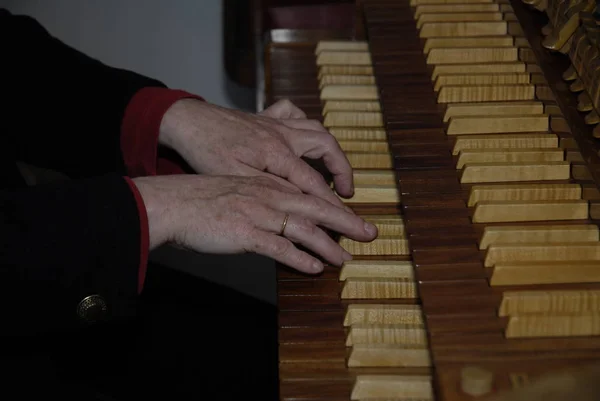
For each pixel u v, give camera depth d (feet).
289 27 4.04
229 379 3.36
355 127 3.22
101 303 2.69
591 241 2.30
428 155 2.74
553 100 2.70
